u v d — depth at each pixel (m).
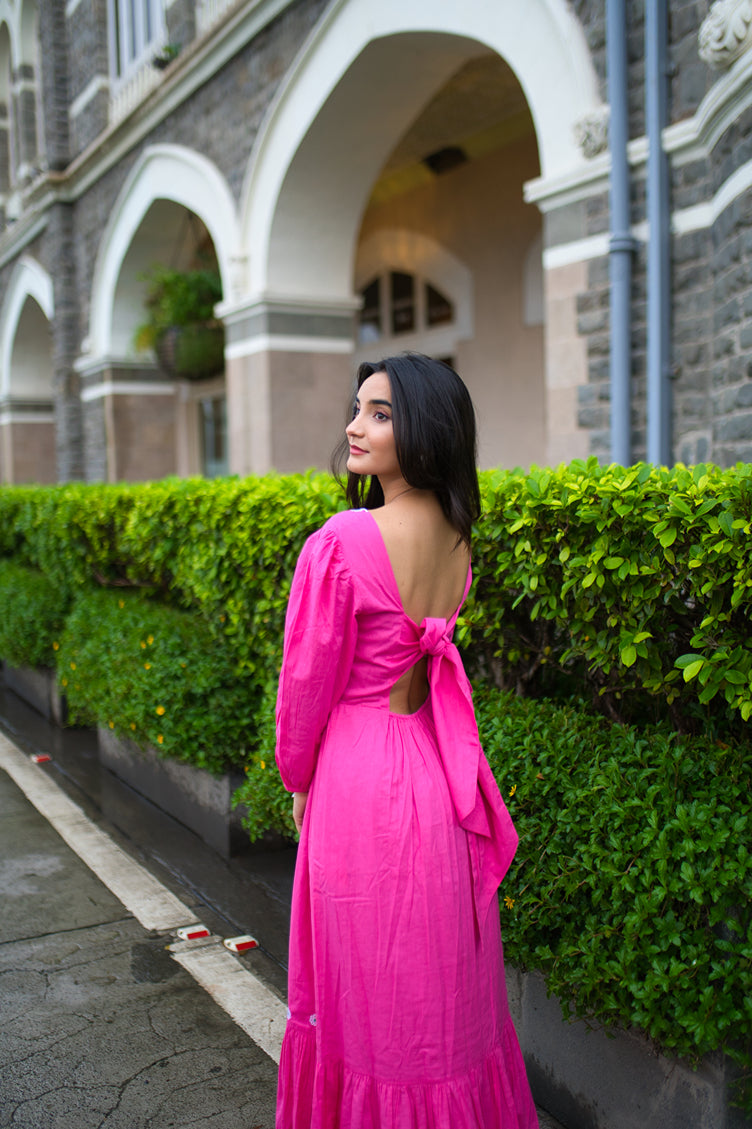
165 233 10.80
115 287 11.38
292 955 1.67
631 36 4.59
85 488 6.05
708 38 3.80
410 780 1.55
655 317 4.53
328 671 1.54
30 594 5.91
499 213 9.43
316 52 6.78
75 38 12.07
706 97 4.00
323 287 8.06
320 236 7.93
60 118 12.53
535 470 2.41
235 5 7.49
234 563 3.63
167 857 3.62
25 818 4.05
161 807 4.16
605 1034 1.95
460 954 1.55
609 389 4.86
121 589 5.55
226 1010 2.53
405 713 1.64
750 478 1.85
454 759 1.62
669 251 4.53
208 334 9.66
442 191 10.16
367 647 1.57
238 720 3.62
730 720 2.15
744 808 1.86
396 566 1.56
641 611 2.07
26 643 5.65
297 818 1.74
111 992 2.62
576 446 5.08
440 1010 1.52
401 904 1.51
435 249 10.36
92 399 12.36
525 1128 1.67
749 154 3.69
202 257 10.38
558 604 2.29
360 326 11.91
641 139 4.56
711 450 4.32
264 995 2.61
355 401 1.72
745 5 3.62
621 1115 1.95
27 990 2.63
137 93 10.38
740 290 3.79
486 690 2.72
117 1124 2.05
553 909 2.01
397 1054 1.51
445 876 1.54
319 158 7.38
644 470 2.12
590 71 4.80
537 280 9.08
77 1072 2.25
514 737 2.29
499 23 5.33
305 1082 1.63
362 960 1.53
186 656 3.86
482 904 1.62
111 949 2.88
